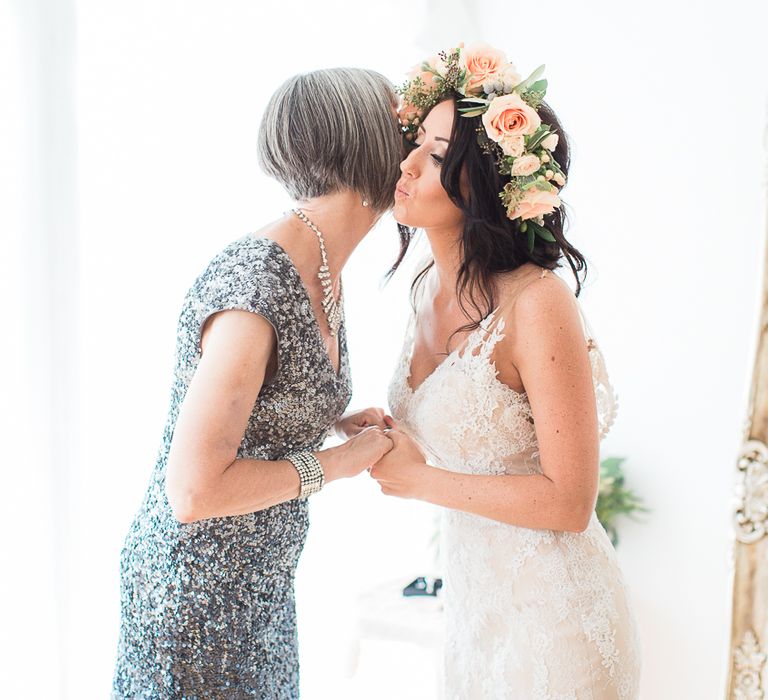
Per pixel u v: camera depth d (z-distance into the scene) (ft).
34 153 8.24
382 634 9.55
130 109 9.39
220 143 10.18
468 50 5.58
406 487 5.78
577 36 12.24
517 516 5.41
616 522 11.87
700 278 11.03
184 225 9.85
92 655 9.00
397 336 12.55
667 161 11.34
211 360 4.80
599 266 12.10
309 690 11.76
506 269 5.60
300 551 5.98
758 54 10.41
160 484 5.53
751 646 3.20
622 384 11.87
